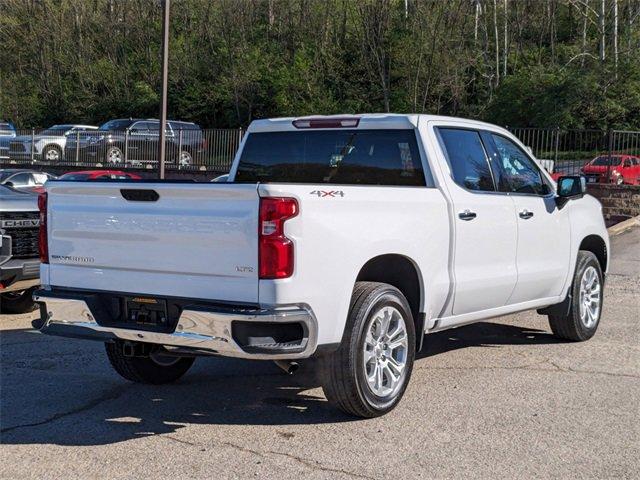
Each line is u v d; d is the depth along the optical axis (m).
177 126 35.44
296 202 4.78
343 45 55.94
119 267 5.27
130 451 4.91
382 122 6.34
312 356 5.03
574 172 22.56
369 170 6.43
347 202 5.15
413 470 4.58
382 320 5.41
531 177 7.28
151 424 5.43
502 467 4.63
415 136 6.20
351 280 5.14
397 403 5.63
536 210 7.04
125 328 5.18
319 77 54.31
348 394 5.23
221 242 4.84
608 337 8.16
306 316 4.82
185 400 6.02
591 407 5.77
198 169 29.55
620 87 47.16
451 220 6.03
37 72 65.31
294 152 6.82
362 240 5.21
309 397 6.07
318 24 57.19
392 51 52.38
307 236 4.84
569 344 7.84
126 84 61.00
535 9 60.78
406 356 5.64
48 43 64.62
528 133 23.27
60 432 5.27
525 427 5.33
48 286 5.64
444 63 50.47
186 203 4.97
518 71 53.16
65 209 5.48
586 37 55.38
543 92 47.53
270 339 4.77
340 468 4.61
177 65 59.06
